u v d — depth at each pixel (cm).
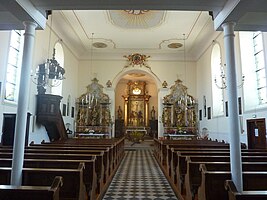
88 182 437
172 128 1745
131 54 1805
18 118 426
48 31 1216
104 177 614
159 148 1076
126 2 439
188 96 1791
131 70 1817
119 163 1038
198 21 1280
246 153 608
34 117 1066
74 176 358
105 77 1808
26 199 238
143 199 534
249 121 998
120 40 1575
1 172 393
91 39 1556
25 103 436
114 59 1819
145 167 951
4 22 493
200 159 503
